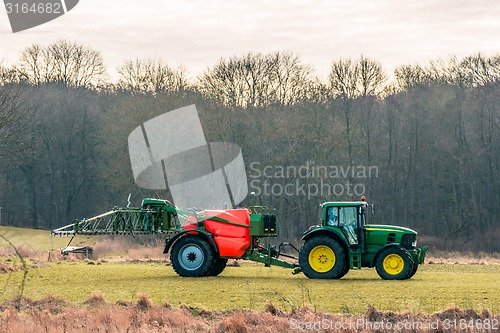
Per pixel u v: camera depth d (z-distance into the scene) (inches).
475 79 6363.2
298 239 5167.3
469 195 6028.5
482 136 6018.7
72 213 6791.3
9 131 3814.0
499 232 5521.7
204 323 1384.1
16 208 6328.7
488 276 2225.6
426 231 5930.1
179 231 2176.4
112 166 5329.7
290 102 5575.8
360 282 1991.9
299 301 1622.8
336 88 5772.6
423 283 1964.8
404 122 6018.7
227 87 5556.1
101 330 1285.7
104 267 2583.7
